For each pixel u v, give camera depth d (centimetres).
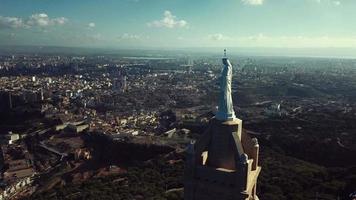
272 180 16725
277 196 14575
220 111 3688
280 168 19062
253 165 3734
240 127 3719
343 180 16375
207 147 3681
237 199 3419
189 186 3656
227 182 3475
